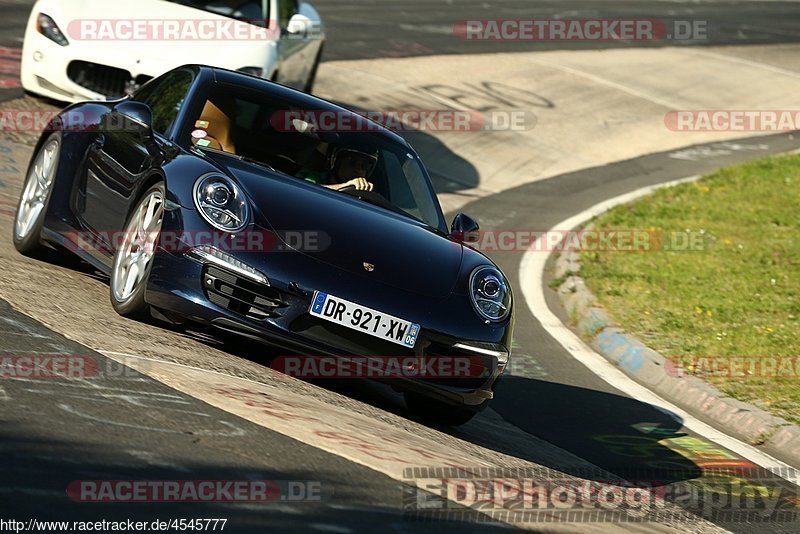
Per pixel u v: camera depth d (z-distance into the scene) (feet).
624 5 389.19
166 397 53.88
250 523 40.50
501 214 160.25
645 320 113.39
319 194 73.10
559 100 238.27
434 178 173.47
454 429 73.56
